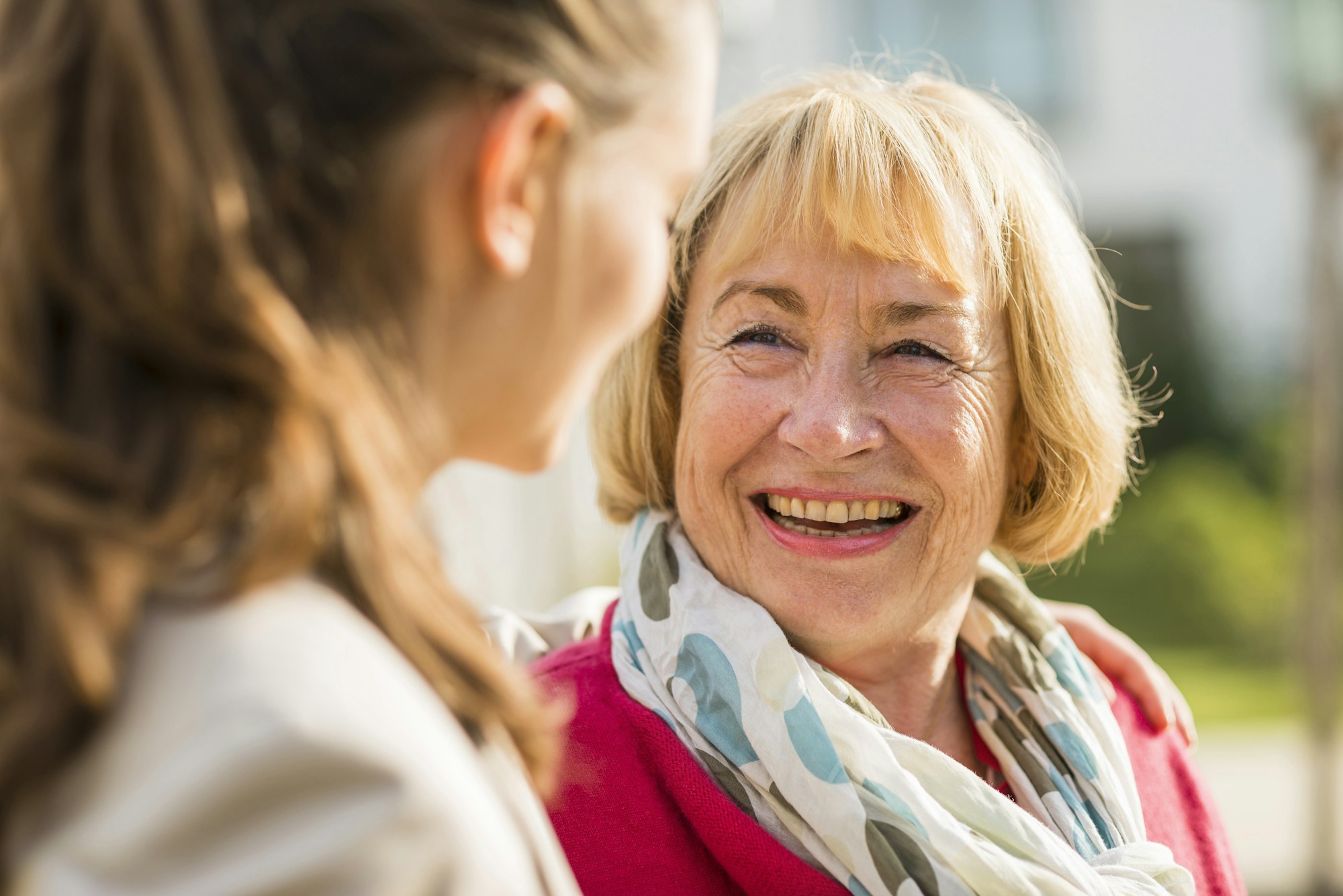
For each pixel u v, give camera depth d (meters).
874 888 1.23
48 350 0.63
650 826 1.33
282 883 0.55
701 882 1.32
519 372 0.75
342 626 0.64
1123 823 1.47
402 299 0.69
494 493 5.13
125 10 0.62
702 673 1.37
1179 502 10.95
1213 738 7.28
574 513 6.00
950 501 1.40
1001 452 1.46
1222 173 13.07
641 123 0.77
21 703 0.58
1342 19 12.69
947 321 1.38
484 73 0.68
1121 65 13.09
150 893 0.55
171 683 0.59
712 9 0.83
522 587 5.54
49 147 0.62
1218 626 10.12
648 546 1.53
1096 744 1.53
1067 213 1.62
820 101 1.39
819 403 1.35
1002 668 1.57
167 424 0.61
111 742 0.58
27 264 0.62
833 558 1.39
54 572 0.58
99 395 0.62
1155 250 13.15
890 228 1.33
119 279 0.61
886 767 1.28
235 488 0.61
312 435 0.63
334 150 0.66
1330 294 5.73
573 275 0.75
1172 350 12.80
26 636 0.58
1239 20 13.02
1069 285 1.49
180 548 0.60
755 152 1.41
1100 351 1.55
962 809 1.30
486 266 0.71
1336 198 5.80
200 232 0.61
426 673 0.69
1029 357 1.47
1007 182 1.46
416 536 0.69
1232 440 12.27
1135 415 1.71
